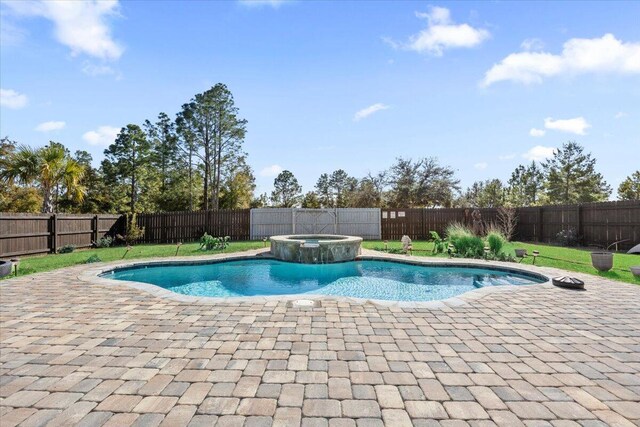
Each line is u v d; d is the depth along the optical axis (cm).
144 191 2756
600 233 1262
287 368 293
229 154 2733
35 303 505
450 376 280
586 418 223
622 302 518
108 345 344
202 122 2572
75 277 711
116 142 2584
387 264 1016
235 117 2636
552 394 253
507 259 975
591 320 432
